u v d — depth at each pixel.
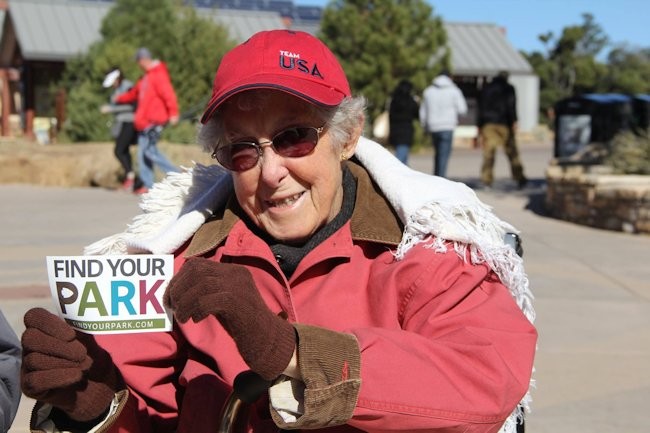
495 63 34.62
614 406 4.60
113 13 22.91
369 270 2.16
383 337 1.81
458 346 1.86
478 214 2.15
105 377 1.94
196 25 21.11
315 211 2.18
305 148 2.09
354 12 27.38
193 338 2.23
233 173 2.18
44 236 9.41
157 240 2.33
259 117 2.09
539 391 4.82
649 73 50.91
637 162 11.74
